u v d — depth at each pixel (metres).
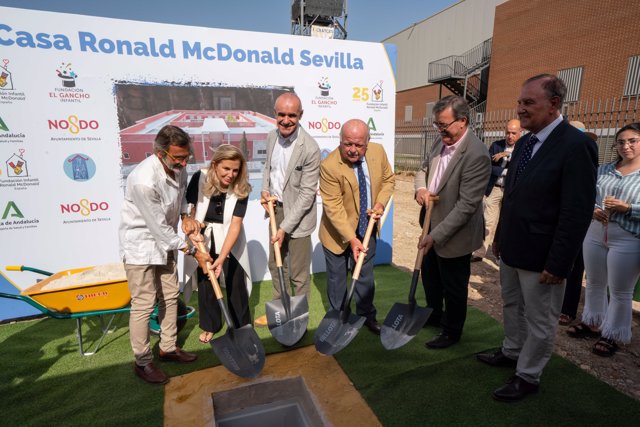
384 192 3.22
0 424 2.41
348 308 2.95
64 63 3.59
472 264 5.52
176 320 3.01
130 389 2.71
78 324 3.05
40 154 3.64
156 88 3.92
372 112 4.87
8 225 3.63
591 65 15.32
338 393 2.65
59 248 3.84
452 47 25.72
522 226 2.40
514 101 18.91
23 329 3.59
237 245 3.07
